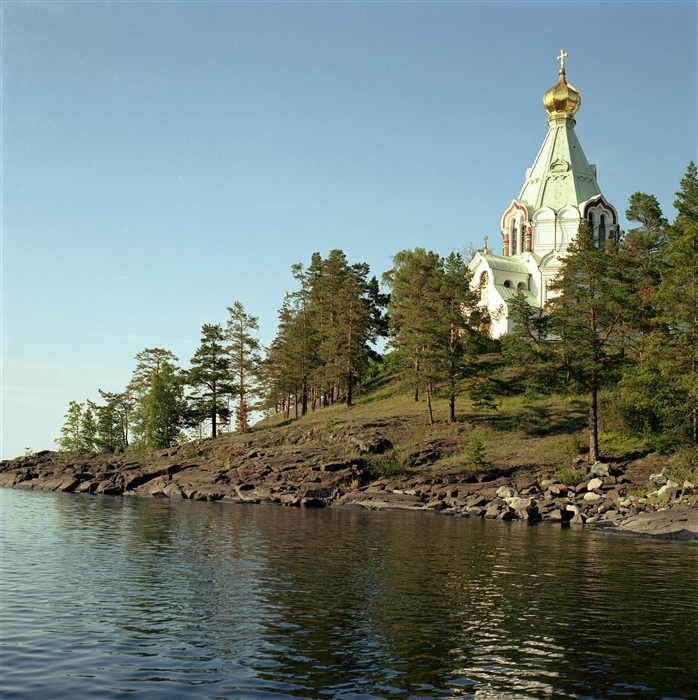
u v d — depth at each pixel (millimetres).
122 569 24000
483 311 74688
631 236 67750
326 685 12852
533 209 102062
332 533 36000
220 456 73750
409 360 78188
